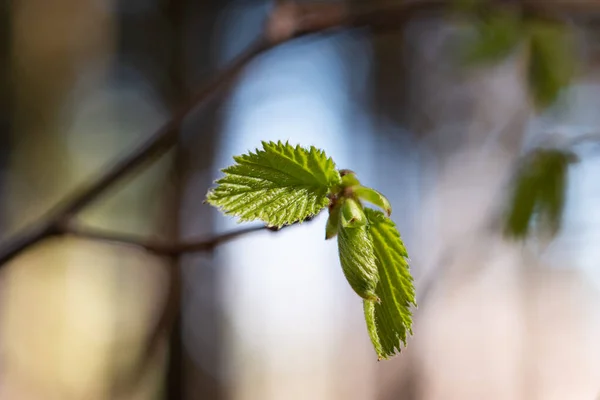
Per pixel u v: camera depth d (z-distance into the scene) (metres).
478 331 1.25
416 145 1.49
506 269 0.95
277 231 0.50
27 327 1.62
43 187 1.63
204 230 0.95
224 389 1.07
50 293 1.67
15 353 1.38
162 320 0.67
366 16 0.72
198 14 1.05
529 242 0.64
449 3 0.72
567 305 1.08
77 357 1.67
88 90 1.58
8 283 1.41
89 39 1.47
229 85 0.64
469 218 1.42
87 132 1.67
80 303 1.71
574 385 1.16
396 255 0.46
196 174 0.95
